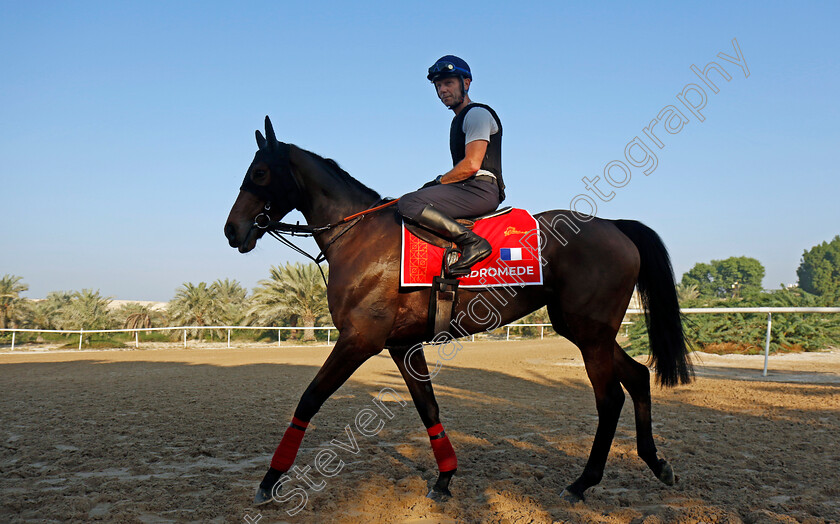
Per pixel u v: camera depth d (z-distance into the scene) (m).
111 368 12.54
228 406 7.02
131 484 3.68
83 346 20.31
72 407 6.90
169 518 3.10
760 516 3.01
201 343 22.42
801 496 3.38
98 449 4.66
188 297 23.95
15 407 6.91
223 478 3.88
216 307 24.30
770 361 12.55
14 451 4.65
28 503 3.29
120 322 24.94
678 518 2.99
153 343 22.03
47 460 4.39
